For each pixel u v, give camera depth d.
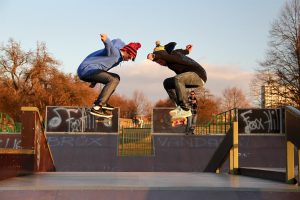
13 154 7.54
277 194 5.21
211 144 18.52
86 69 6.30
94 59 6.36
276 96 38.25
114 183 5.84
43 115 42.69
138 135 24.50
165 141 18.72
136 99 84.00
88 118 18.92
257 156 18.16
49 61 43.62
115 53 6.38
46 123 18.94
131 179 6.87
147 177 7.49
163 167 17.44
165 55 6.38
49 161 11.66
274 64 37.69
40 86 42.97
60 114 19.00
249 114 19.41
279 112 19.30
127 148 20.75
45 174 8.71
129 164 17.52
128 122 52.06
